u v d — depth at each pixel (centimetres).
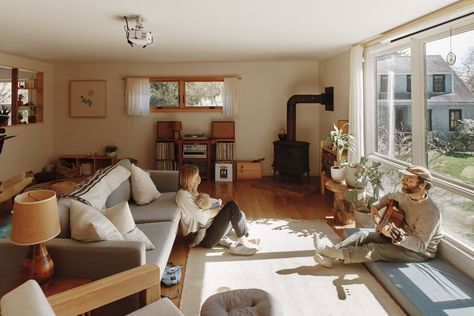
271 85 673
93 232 189
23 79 620
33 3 282
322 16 315
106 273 186
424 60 328
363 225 347
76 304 146
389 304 233
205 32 387
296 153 582
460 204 272
